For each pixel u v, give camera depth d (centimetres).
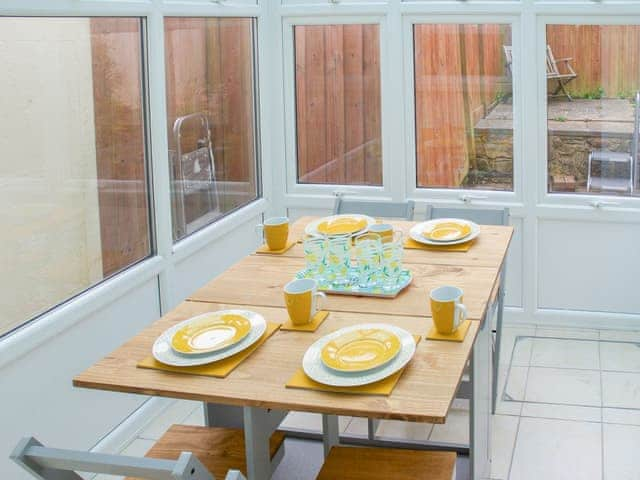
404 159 462
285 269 306
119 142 348
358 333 239
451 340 239
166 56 380
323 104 472
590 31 425
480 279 287
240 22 446
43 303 308
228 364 232
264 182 477
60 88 312
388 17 446
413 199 466
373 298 274
